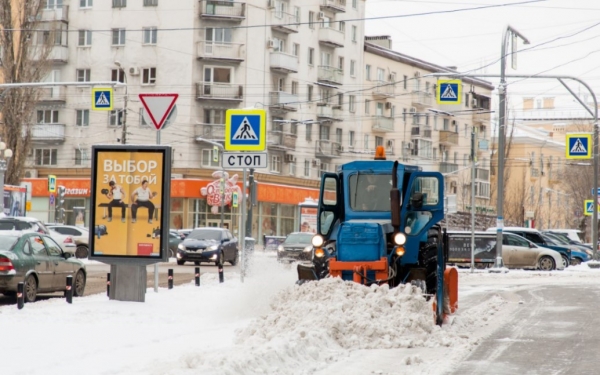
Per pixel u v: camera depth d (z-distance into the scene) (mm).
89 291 27797
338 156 91500
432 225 18219
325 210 18891
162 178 21812
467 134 110188
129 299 22062
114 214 21938
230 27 80062
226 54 80062
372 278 16797
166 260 21734
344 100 92438
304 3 87312
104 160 21969
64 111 81875
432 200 18422
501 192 46250
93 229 21984
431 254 17875
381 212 18156
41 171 82250
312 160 89062
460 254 50594
